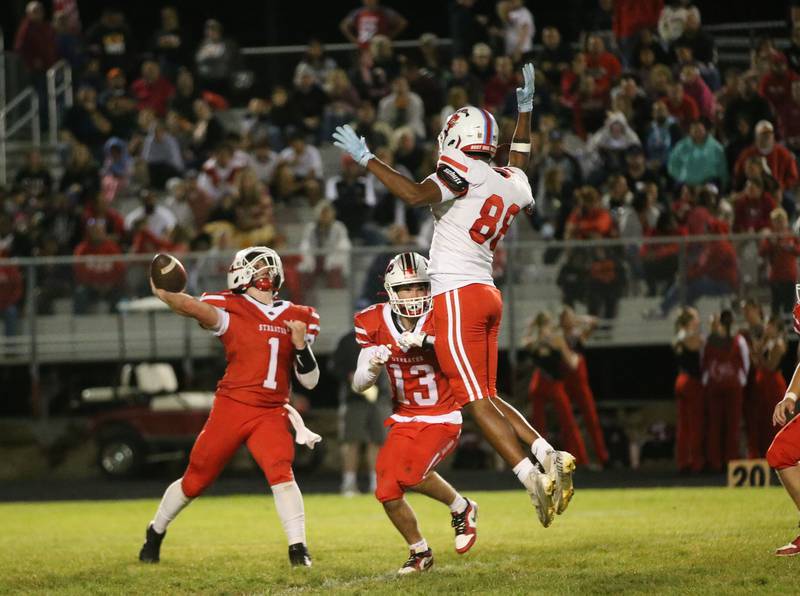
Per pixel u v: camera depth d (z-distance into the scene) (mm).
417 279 18750
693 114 44875
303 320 20375
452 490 19297
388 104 48750
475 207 17703
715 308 39969
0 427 45156
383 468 18688
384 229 45344
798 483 17906
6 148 57094
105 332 44281
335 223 44125
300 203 48781
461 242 17766
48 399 45000
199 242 45188
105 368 45688
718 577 16203
